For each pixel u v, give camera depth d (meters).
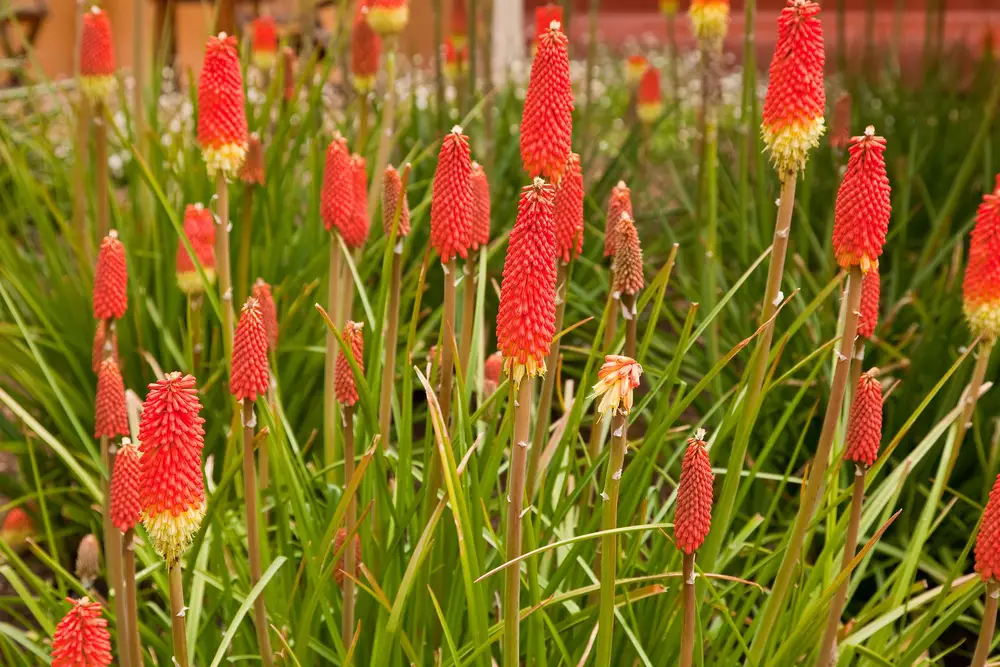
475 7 5.41
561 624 2.43
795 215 5.03
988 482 3.45
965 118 6.93
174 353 3.67
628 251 2.25
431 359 2.73
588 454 2.49
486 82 5.54
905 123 6.74
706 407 4.10
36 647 2.44
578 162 2.27
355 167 2.88
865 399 2.12
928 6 6.70
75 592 3.44
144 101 4.91
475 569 1.95
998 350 3.76
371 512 2.56
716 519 2.29
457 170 2.10
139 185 4.32
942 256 4.37
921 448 2.70
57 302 4.08
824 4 12.02
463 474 2.31
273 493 2.57
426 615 2.48
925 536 2.79
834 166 5.94
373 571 2.58
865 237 1.87
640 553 2.96
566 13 5.00
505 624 1.91
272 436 2.37
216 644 2.62
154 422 1.66
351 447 2.42
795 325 2.16
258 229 4.16
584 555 2.55
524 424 1.72
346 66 5.30
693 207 5.24
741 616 2.54
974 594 2.36
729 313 4.29
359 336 2.36
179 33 12.13
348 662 2.14
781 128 1.93
